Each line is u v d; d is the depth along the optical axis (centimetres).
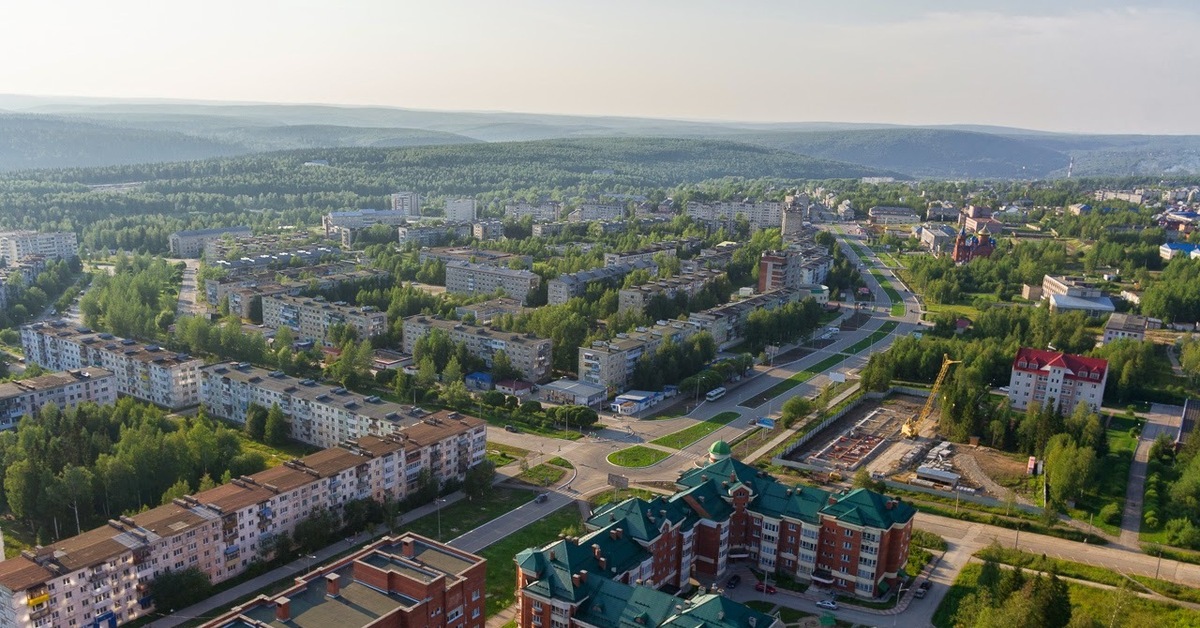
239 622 19112
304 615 19575
